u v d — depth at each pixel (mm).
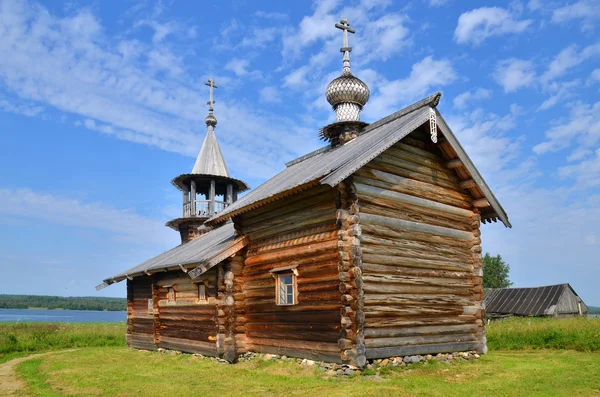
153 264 24516
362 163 13938
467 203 18281
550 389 11789
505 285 83250
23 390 13766
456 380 12992
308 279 15188
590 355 17859
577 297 46562
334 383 12703
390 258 14984
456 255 17328
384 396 11094
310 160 20969
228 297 17594
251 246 17844
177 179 30359
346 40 21250
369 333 14000
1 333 29109
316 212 15289
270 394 11961
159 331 23281
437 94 16047
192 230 30234
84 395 12672
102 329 35375
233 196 32375
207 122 32688
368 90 20609
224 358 17438
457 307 16906
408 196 16078
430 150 17312
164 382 14266
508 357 17391
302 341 15250
